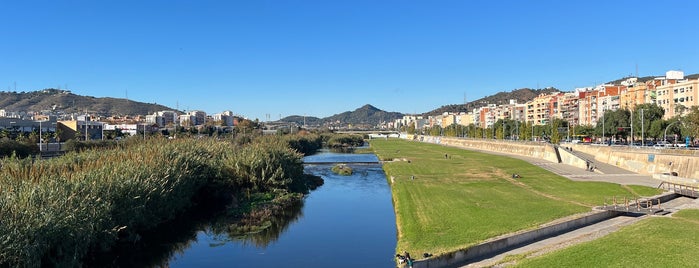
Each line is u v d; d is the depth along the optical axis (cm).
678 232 4125
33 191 3588
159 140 8556
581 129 19200
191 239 4972
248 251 4556
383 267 4019
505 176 9238
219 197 7106
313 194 8119
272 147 8819
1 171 4631
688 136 11850
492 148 19450
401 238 4519
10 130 15362
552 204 5809
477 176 9319
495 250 4041
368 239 4956
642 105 15012
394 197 7244
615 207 5288
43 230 3344
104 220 4078
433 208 5812
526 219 4903
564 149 12562
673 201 6097
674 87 17900
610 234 4175
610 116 15450
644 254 3528
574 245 3888
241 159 7469
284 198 7206
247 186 7431
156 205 5169
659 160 9062
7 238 3075
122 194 4534
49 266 3481
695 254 3497
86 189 4134
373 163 13950
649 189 6950
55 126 18912
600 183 7838
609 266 3316
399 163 12812
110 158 5731
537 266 3416
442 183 8256
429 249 3941
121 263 4138
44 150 11931
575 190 7112
